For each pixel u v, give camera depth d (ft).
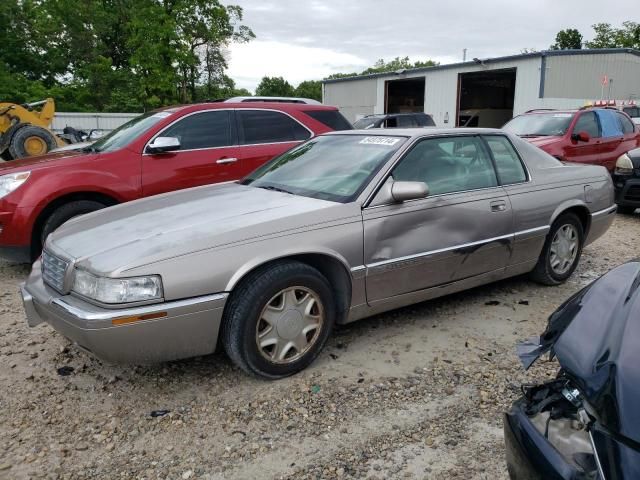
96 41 162.50
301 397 10.85
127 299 9.66
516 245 15.01
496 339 13.44
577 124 33.68
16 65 156.66
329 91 115.34
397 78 98.27
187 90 116.78
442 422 10.07
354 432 9.78
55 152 21.99
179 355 10.41
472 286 14.64
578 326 6.41
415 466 8.89
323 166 14.03
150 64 105.19
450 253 13.41
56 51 159.12
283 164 15.19
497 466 8.89
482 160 14.80
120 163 19.33
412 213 12.71
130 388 11.30
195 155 20.76
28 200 17.66
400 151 13.20
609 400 5.27
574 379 5.80
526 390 6.63
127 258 9.95
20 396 11.00
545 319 14.66
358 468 8.84
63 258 10.73
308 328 11.59
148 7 105.40
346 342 13.25
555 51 76.59
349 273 11.86
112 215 12.72
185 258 10.10
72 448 9.42
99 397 10.98
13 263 20.58
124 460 9.11
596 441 5.18
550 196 15.80
